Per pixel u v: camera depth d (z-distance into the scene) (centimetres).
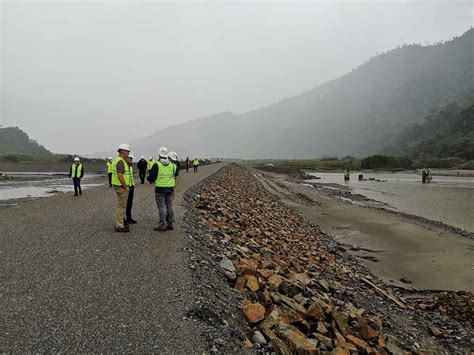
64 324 397
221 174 3719
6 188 2228
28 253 642
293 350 418
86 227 858
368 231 1817
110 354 346
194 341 376
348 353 455
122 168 798
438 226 2022
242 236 1040
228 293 546
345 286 905
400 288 1021
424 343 670
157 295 478
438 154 12650
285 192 3769
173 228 848
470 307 830
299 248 1225
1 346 352
